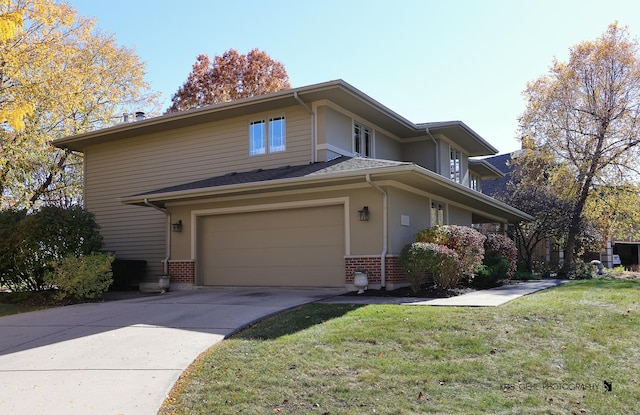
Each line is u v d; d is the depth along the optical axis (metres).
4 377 5.90
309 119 14.95
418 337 6.92
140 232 18.09
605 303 9.40
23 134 21.38
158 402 5.05
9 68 19.14
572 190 25.23
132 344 7.26
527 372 5.72
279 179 12.61
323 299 10.90
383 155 17.84
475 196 15.78
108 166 19.12
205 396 5.20
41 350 7.15
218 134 16.77
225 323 8.41
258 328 7.98
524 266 22.88
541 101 26.06
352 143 15.84
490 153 22.81
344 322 7.83
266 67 36.56
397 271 12.45
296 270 13.70
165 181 17.70
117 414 4.77
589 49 24.69
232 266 14.77
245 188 13.09
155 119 16.78
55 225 13.76
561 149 25.47
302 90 14.09
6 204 23.28
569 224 24.09
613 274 23.61
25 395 5.28
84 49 24.08
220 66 35.94
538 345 6.62
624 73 24.06
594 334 7.10
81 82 23.05
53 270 13.60
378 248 12.43
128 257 18.25
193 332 7.86
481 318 7.88
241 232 14.72
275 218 14.19
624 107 24.00
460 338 6.86
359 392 5.21
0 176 22.42
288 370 5.83
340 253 13.09
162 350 6.88
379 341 6.80
